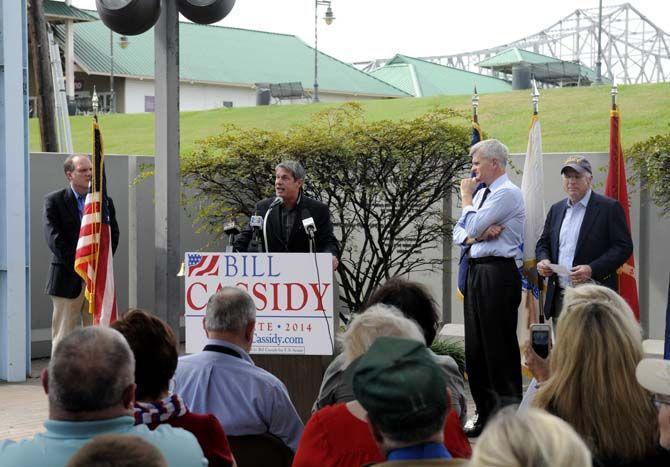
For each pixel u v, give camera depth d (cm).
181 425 365
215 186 1148
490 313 714
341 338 373
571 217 766
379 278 1122
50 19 5297
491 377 716
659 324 998
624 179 875
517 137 1942
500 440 189
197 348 635
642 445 339
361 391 256
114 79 5731
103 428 288
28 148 984
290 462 446
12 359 979
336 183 1099
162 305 755
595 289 382
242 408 438
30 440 290
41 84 1384
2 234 976
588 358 346
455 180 1087
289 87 4591
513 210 715
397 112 2403
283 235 752
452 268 1148
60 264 976
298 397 633
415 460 252
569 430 192
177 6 742
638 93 2073
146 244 1205
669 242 989
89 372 285
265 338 627
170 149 748
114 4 714
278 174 751
